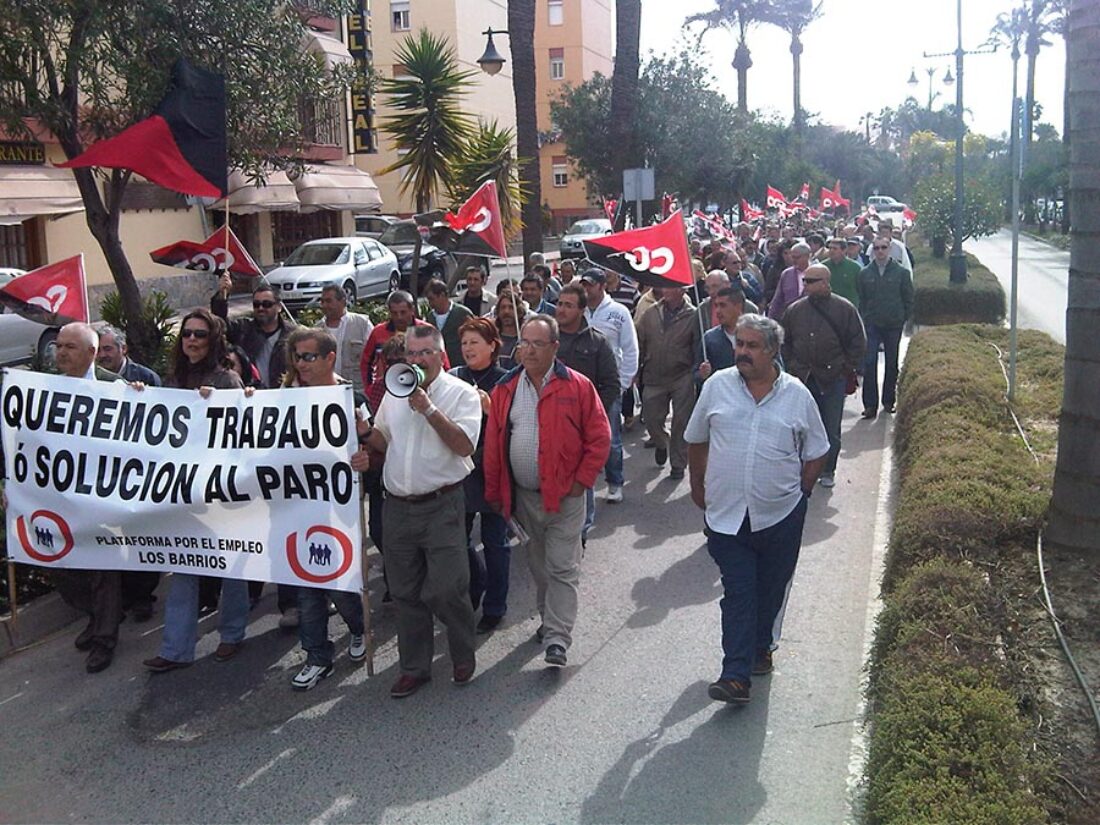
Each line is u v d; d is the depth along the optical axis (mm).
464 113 16422
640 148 26156
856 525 7812
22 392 5762
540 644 5879
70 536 5703
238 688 5453
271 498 5477
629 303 12758
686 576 6887
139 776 4594
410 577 5207
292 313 22688
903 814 3398
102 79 9930
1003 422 8633
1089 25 5457
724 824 4074
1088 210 5457
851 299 11312
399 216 42469
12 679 5633
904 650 4523
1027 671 4535
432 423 4945
